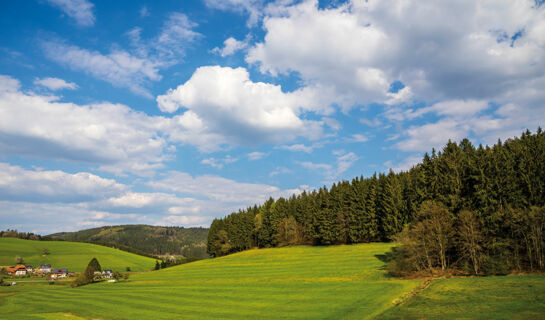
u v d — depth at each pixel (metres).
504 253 54.53
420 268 64.75
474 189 69.56
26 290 94.50
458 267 61.78
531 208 54.59
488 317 29.27
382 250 93.38
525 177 62.97
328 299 45.84
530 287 38.34
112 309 54.50
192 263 137.25
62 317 51.84
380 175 118.44
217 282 77.00
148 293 68.69
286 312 41.19
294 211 149.38
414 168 118.44
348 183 134.75
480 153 74.44
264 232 151.75
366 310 37.47
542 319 27.23
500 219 57.97
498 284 42.00
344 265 80.44
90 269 100.69
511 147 75.19
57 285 107.75
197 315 44.84
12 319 50.78
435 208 64.19
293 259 103.06
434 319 30.52
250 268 95.75
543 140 70.44
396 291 45.62
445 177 74.50
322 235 121.44
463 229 59.94
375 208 110.75
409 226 69.50
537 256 53.31
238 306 47.91
